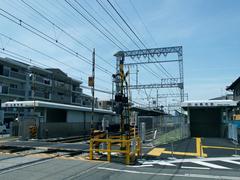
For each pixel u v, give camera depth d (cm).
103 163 1231
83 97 7688
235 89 3969
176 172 1064
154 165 1217
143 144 1967
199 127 2902
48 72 6181
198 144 2005
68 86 6950
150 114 5422
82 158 1359
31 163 1191
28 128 2745
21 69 5597
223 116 2825
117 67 2125
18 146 1859
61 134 3238
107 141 1301
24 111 3628
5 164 1150
